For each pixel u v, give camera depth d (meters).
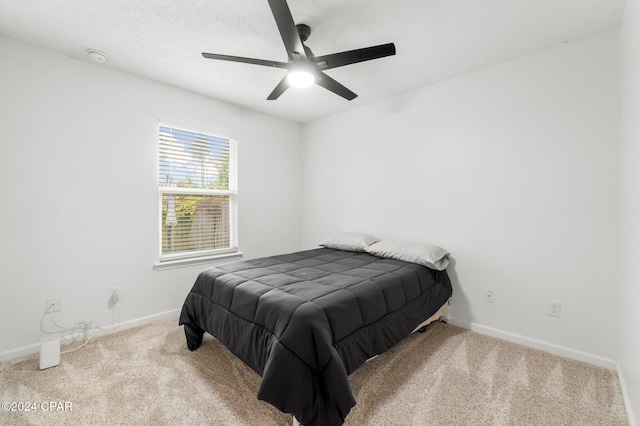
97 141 2.34
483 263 2.43
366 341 1.60
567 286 2.03
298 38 1.54
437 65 2.37
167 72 2.50
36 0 1.63
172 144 2.83
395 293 1.95
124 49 2.14
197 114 2.96
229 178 3.31
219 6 1.69
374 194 3.22
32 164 2.06
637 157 1.34
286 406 1.25
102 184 2.37
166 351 2.10
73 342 2.23
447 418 1.44
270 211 3.68
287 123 3.86
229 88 2.84
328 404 1.27
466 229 2.52
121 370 1.86
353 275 2.06
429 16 1.77
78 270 2.27
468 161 2.50
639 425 1.25
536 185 2.15
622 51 1.75
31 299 2.07
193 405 1.54
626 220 1.62
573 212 2.00
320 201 3.82
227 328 1.76
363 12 1.73
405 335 1.91
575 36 1.95
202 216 3.09
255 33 1.95
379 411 1.49
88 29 1.90
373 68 2.42
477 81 2.44
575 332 2.00
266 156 3.62
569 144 2.01
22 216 2.03
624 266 1.66
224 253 3.26
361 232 3.36
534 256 2.17
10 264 1.99
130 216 2.53
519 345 2.20
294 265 2.39
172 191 2.82
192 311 2.09
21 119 2.02
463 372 1.83
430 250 2.48
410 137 2.89
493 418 1.44
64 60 2.19
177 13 1.75
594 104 1.92
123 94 2.47
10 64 1.98
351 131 3.44
